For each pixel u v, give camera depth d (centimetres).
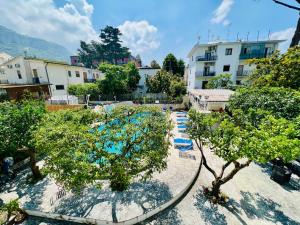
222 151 519
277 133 498
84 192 666
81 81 3189
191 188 720
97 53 5622
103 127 688
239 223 543
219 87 2498
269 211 590
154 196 639
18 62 2473
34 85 2186
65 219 554
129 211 569
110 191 671
